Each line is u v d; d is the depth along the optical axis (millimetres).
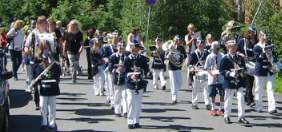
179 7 30703
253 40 17219
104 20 39469
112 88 16844
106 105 17344
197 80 17000
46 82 13383
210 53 16531
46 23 14500
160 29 30781
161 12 30750
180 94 19609
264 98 18781
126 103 14828
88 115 15852
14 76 21812
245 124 14984
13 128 14164
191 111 16688
